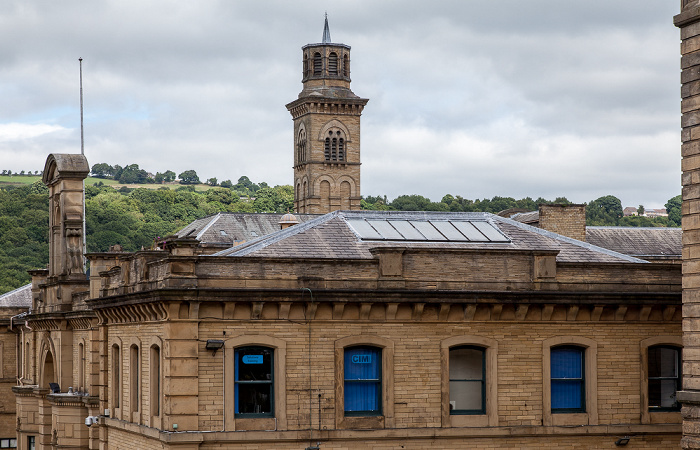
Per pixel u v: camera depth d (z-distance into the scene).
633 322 47.31
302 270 44.84
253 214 131.50
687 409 38.00
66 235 69.12
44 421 72.12
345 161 176.38
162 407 44.38
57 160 69.44
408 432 45.12
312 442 44.38
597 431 46.53
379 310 45.25
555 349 46.97
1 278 148.62
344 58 179.38
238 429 43.94
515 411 46.16
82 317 63.69
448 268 46.06
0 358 88.69
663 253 94.06
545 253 46.66
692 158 38.00
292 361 44.53
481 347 46.34
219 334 43.91
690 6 38.41
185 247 44.03
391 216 51.09
